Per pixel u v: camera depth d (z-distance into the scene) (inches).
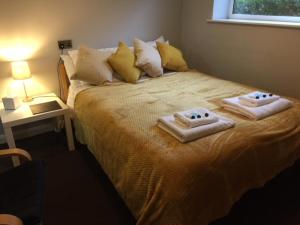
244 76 113.6
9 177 56.2
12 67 93.5
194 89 92.8
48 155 95.6
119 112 73.7
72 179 81.7
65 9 103.8
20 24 96.2
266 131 61.6
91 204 71.1
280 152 62.2
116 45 122.7
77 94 94.8
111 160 68.7
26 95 104.0
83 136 94.1
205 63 132.4
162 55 114.8
